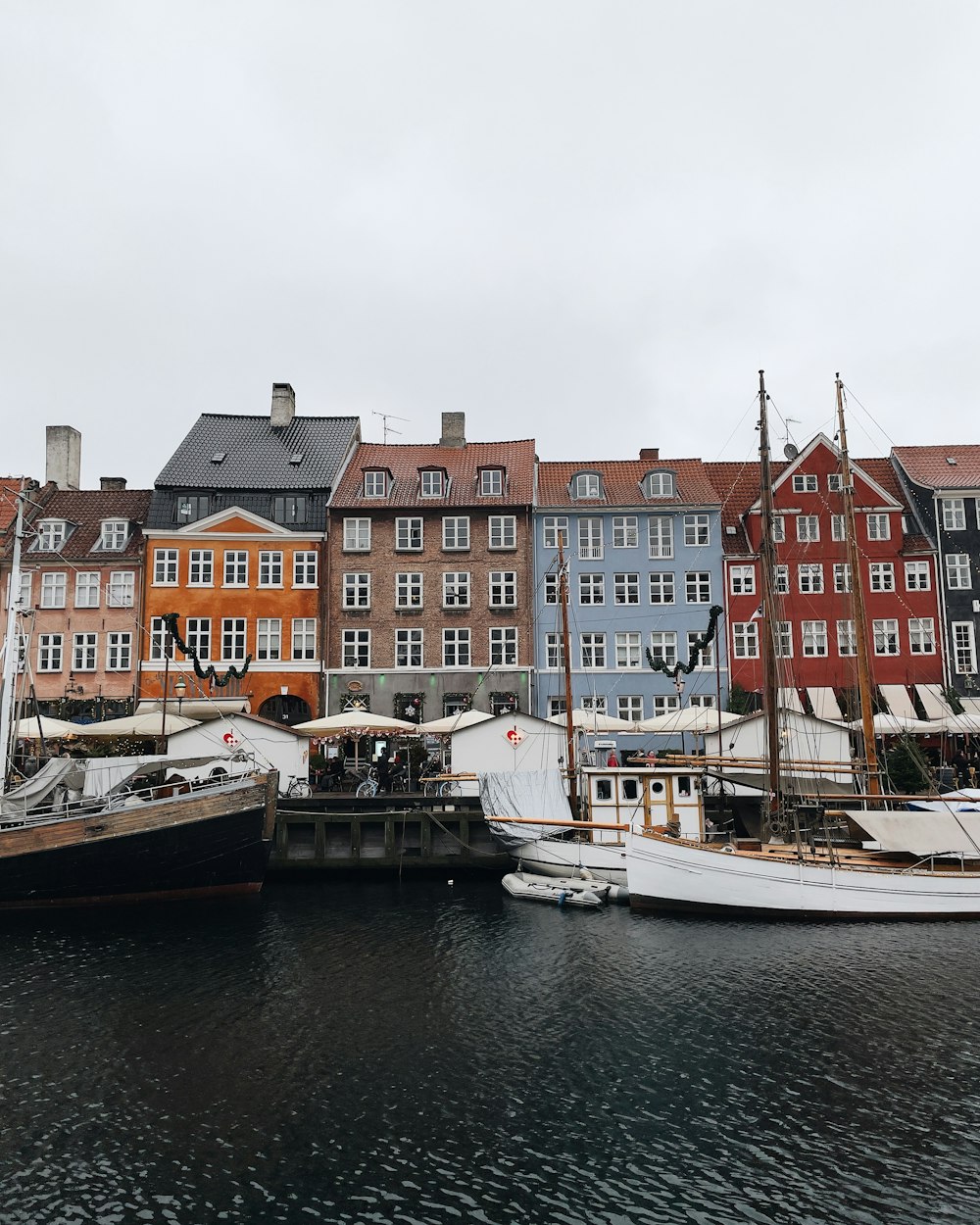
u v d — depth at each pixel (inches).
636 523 1931.6
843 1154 487.5
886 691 1797.5
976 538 1910.7
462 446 2102.6
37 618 1840.6
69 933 946.1
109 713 1780.3
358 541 1891.0
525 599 1883.6
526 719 1425.9
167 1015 698.8
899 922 979.9
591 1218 432.8
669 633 1902.1
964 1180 462.3
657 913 1020.5
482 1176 468.8
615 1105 543.2
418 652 1867.6
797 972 797.2
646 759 1261.1
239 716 1411.2
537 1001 728.3
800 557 1909.4
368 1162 481.7
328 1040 647.8
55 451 2106.3
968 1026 663.1
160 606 1836.9
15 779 1152.8
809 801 1163.9
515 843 1206.3
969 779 1424.7
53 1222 432.5
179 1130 517.0
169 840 1064.2
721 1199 448.5
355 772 1464.1
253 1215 436.5
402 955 861.2
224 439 2017.7
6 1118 531.5
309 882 1221.7
